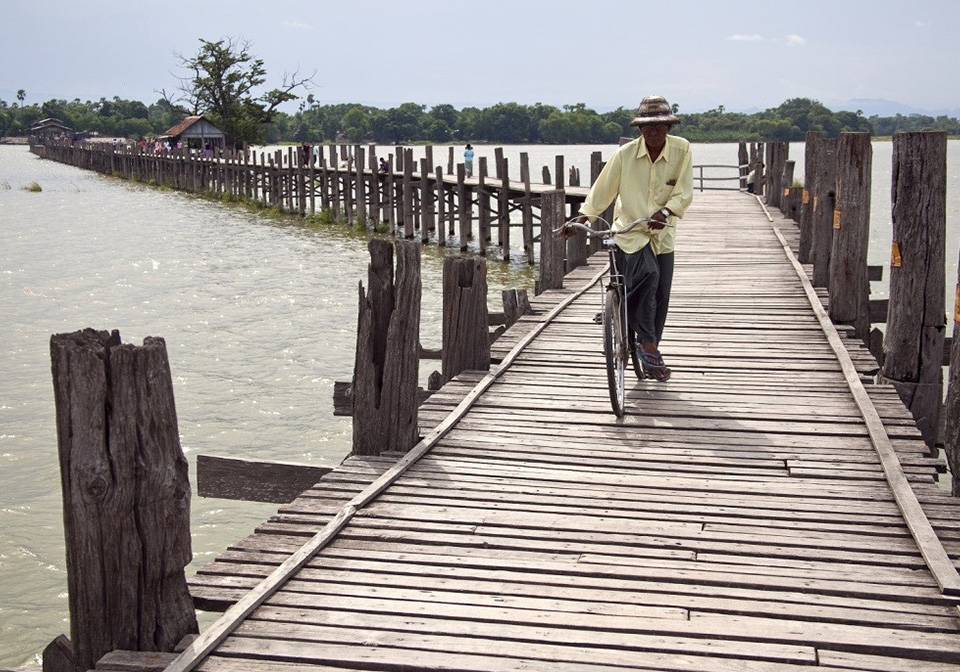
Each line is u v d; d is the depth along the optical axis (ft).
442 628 12.24
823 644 11.71
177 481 11.96
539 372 24.98
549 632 12.10
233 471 18.39
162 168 185.47
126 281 71.92
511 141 629.51
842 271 28.91
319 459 34.96
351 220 114.01
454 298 24.38
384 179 109.40
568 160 325.62
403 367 18.76
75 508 11.68
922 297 23.18
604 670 11.25
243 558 14.20
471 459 18.63
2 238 99.76
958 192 181.68
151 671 11.50
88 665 11.96
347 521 15.49
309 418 39.45
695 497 16.55
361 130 615.98
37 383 44.60
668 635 12.01
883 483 17.04
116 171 219.00
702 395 22.62
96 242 96.22
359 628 12.27
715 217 61.77
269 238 100.12
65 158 295.28
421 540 14.85
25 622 24.50
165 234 103.60
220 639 11.93
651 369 22.62
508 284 71.10
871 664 11.31
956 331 16.65
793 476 17.51
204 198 155.53
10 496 31.81
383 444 18.93
